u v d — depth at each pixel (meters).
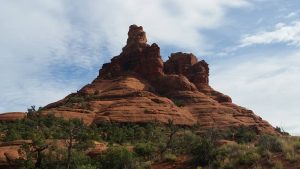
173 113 91.25
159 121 85.06
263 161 26.31
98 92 107.06
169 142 44.31
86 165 35.47
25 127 70.44
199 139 41.59
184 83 111.31
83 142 49.22
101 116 86.81
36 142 40.59
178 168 32.81
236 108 107.19
